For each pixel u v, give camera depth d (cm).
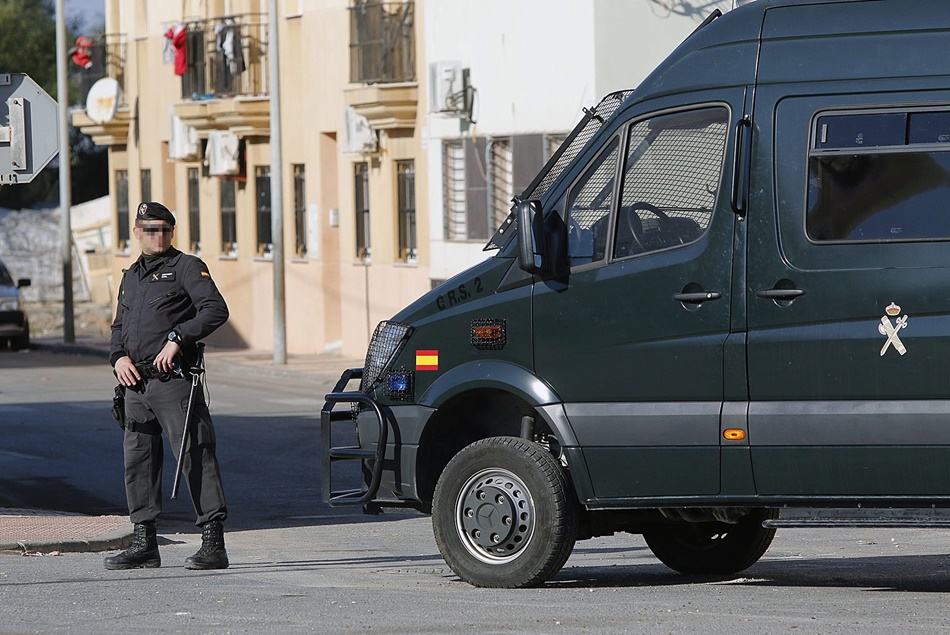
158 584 2772
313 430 6253
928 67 2438
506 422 2822
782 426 2494
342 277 9962
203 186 11319
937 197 2417
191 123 11038
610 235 2641
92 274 14675
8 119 4138
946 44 2439
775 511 2894
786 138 2502
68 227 11569
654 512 2834
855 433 2448
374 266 9575
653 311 2591
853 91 2469
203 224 11375
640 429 2592
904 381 2422
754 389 2516
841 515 2469
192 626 2330
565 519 2661
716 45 2588
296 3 10244
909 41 2461
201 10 11200
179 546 3597
